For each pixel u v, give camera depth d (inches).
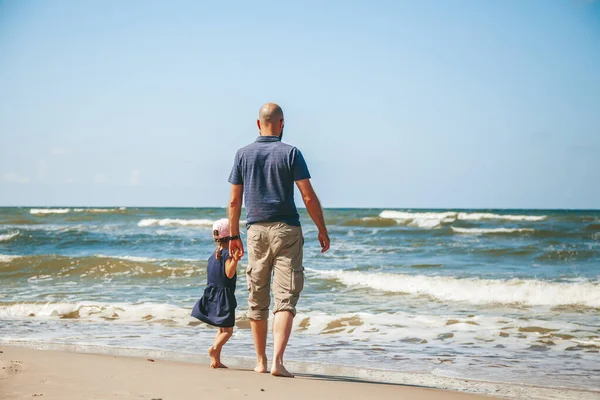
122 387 122.9
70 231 1015.6
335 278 418.9
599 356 199.2
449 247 697.6
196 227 1272.1
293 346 216.4
